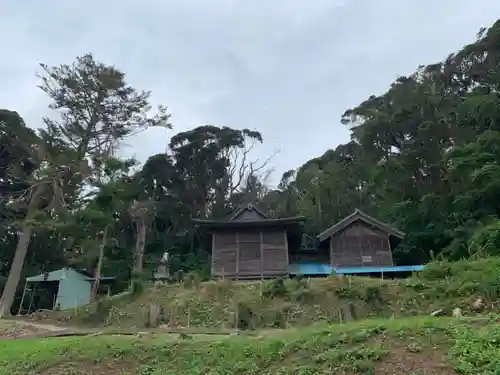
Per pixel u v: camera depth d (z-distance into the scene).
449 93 49.47
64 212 29.34
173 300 21.95
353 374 9.53
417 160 42.56
